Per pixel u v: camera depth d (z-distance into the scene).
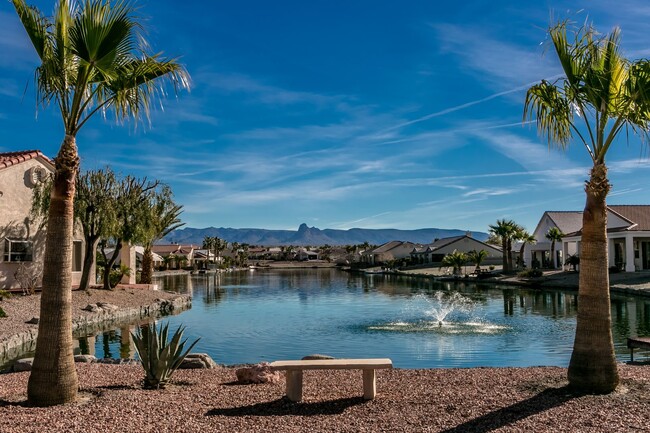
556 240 53.00
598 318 7.09
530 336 17.08
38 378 6.76
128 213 27.70
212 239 123.94
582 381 7.05
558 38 7.59
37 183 24.80
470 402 6.75
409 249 105.06
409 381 8.39
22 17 7.01
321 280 61.44
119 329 19.44
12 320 17.00
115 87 7.70
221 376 9.24
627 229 39.94
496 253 81.94
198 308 28.34
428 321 21.25
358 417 6.27
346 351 14.98
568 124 8.03
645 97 6.88
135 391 7.66
